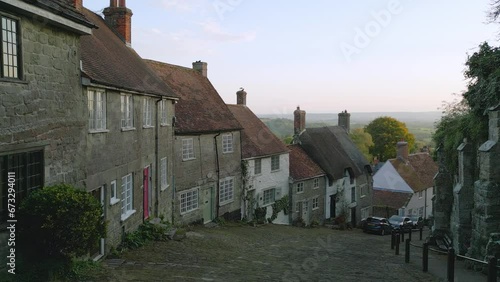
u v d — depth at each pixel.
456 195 17.86
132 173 15.42
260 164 30.61
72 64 10.48
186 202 23.16
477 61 16.17
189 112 24.69
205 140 24.91
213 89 29.73
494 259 9.78
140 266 11.40
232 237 20.20
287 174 33.31
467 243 17.36
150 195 18.02
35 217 8.17
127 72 16.16
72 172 10.52
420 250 20.81
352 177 40.81
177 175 22.19
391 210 44.81
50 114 9.50
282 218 32.81
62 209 8.23
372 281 11.55
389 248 21.55
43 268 8.53
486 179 13.97
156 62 26.19
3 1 7.61
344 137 44.88
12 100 8.16
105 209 12.62
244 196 28.97
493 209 13.66
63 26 9.70
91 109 11.91
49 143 9.44
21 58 8.44
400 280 11.95
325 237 25.56
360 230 36.16
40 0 8.62
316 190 36.16
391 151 71.94
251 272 11.66
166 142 20.42
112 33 21.06
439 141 23.77
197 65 30.31
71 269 9.48
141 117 16.33
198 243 16.52
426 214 48.72
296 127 39.66
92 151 11.71
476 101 16.06
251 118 34.06
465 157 17.62
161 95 18.55
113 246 13.16
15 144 8.25
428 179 49.31
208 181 25.19
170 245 15.34
